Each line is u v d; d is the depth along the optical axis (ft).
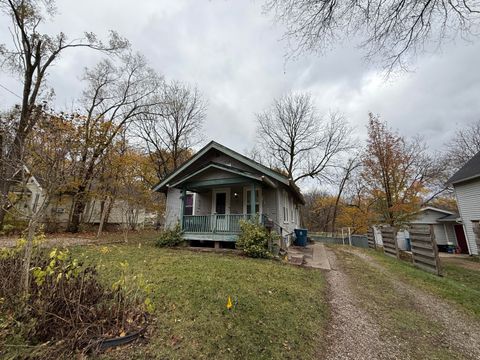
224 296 13.35
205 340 9.05
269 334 9.97
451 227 60.70
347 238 61.00
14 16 36.47
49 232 44.34
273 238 27.43
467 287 19.22
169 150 71.51
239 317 11.10
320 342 9.82
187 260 22.52
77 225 48.98
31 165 12.44
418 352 9.39
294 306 13.07
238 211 37.65
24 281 9.42
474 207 41.75
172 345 8.51
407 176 47.21
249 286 15.43
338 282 18.98
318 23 12.66
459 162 71.77
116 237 43.34
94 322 8.37
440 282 19.63
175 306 11.69
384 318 12.48
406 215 44.21
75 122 29.78
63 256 9.76
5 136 14.84
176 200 42.91
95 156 44.01
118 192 45.80
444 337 10.67
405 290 17.43
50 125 15.03
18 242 11.63
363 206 68.49
